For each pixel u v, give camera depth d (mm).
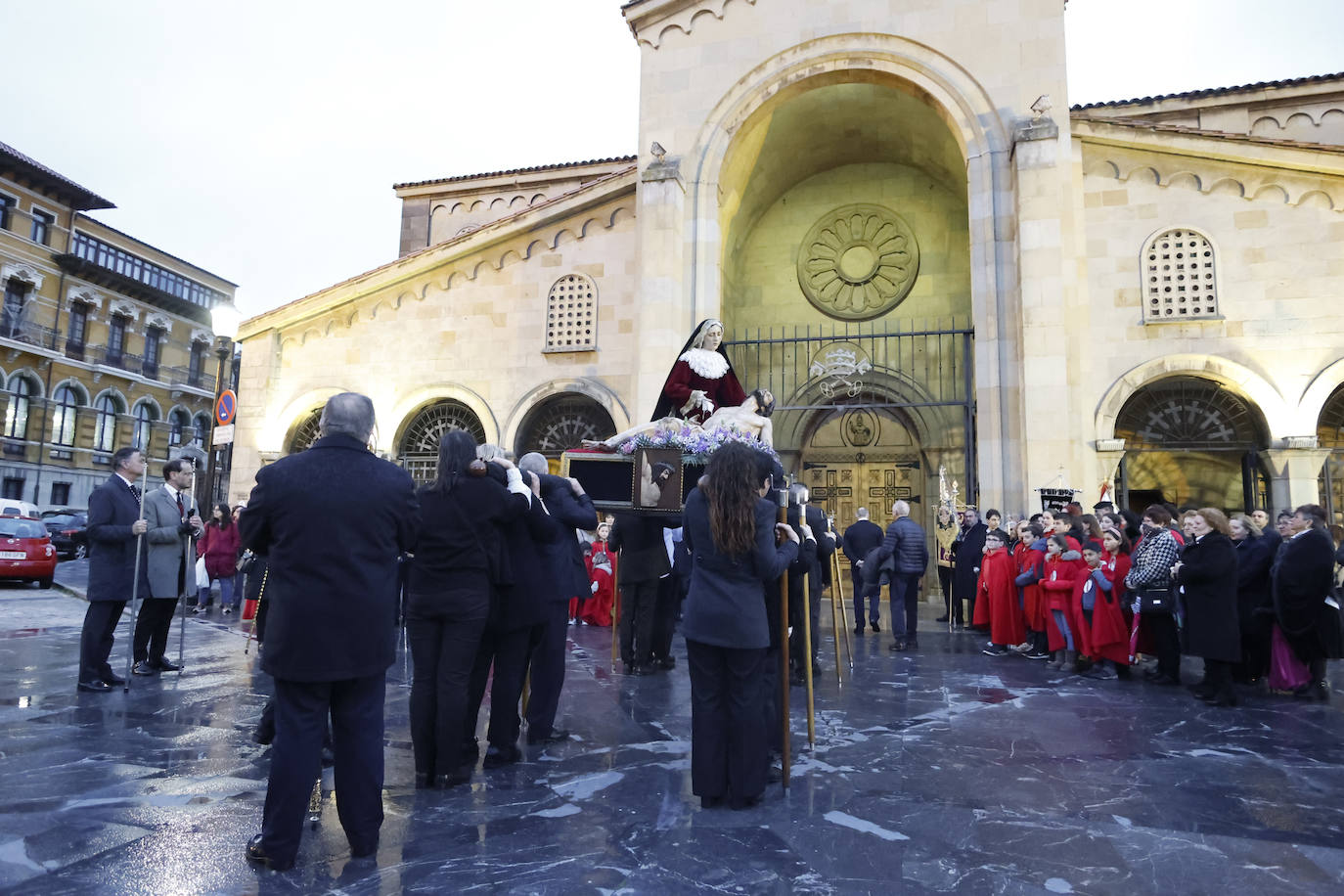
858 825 3641
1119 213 13242
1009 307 12680
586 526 5035
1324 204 12469
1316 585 6617
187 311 40750
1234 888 3008
